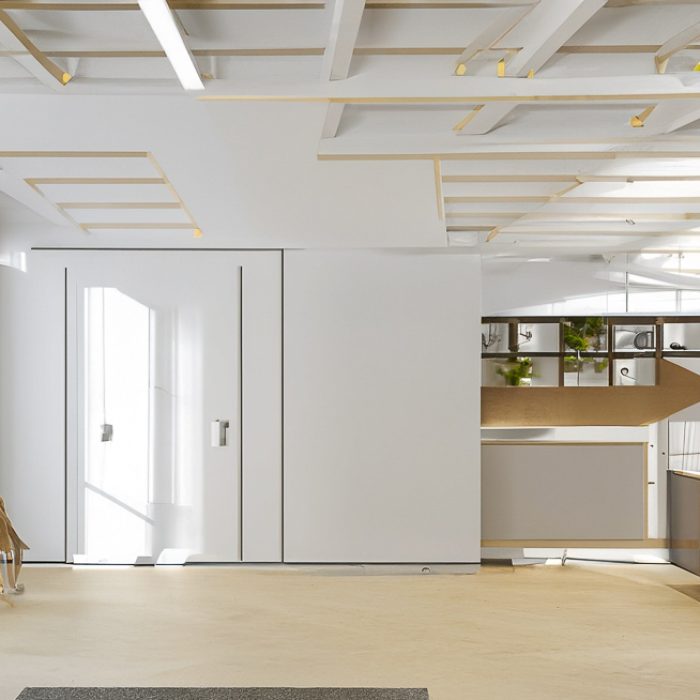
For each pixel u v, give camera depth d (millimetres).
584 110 4109
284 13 2977
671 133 4285
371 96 3594
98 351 7227
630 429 7621
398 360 7246
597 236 7031
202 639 5168
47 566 7180
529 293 8406
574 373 8492
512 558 7598
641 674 4547
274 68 3428
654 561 7648
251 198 5598
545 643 5117
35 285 7203
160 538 7215
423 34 3107
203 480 7219
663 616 5781
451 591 6465
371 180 5160
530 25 2932
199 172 4977
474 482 7246
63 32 3195
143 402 7219
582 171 4973
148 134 4273
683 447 7910
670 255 8219
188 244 7098
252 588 6488
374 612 5820
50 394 7211
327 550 7199
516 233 6891
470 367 7254
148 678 4453
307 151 4539
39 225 7078
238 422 7223
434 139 4449
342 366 7242
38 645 5035
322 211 5934
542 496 7590
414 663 4719
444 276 7262
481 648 5004
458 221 6477
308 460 7219
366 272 7246
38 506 7203
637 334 8469
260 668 4629
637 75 3340
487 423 7945
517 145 4426
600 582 6820
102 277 7227
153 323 7223
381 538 7211
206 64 3420
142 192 5551
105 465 7223
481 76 3361
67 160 4816
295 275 7242
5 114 4012
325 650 4953
